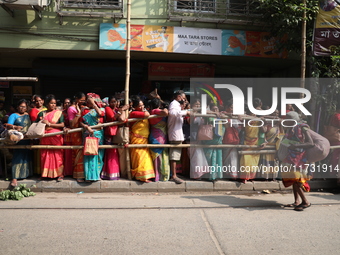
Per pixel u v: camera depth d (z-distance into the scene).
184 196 5.78
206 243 3.74
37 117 5.91
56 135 5.76
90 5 7.63
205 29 7.92
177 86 9.19
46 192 5.81
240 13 8.06
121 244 3.67
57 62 8.60
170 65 8.85
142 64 8.89
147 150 6.03
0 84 9.30
